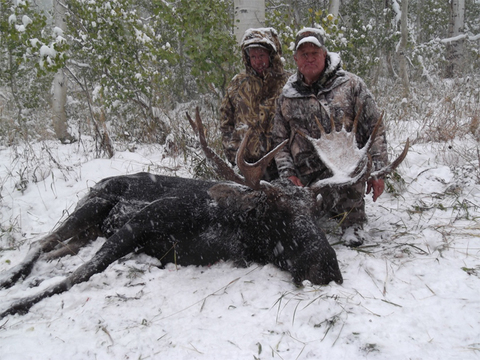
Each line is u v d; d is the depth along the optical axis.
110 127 10.09
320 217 4.16
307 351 2.47
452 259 3.45
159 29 11.77
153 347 2.64
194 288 3.39
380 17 13.86
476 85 9.59
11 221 5.20
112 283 3.56
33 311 3.22
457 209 4.48
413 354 2.36
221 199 3.73
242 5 7.29
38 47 8.20
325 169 4.23
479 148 6.15
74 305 3.24
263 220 3.59
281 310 2.88
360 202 4.18
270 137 5.17
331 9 11.08
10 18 8.43
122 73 8.77
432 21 16.64
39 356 2.62
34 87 11.24
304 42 3.96
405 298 2.96
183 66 11.66
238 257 3.77
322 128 3.85
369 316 2.72
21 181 6.33
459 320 2.64
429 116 7.22
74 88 13.52
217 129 7.14
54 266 4.13
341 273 3.36
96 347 2.67
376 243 3.95
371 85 9.62
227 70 7.52
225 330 2.74
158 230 3.95
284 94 4.31
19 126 10.07
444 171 5.41
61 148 8.98
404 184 5.26
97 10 8.61
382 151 4.09
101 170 6.72
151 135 8.98
